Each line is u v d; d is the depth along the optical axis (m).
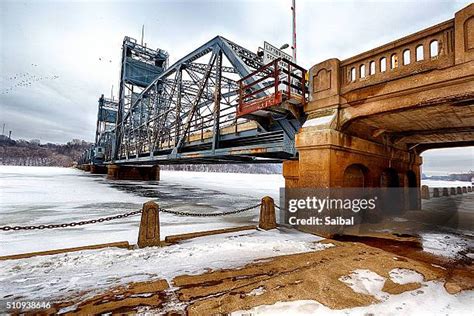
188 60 19.86
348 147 8.50
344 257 5.61
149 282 4.29
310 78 9.24
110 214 12.59
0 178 41.88
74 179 42.94
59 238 8.09
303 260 5.39
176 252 5.90
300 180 8.70
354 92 7.88
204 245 6.38
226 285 4.16
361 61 7.86
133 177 44.72
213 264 5.17
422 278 4.51
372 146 9.80
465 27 5.67
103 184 33.72
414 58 6.57
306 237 7.56
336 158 8.17
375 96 7.32
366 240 7.41
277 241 6.86
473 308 3.53
